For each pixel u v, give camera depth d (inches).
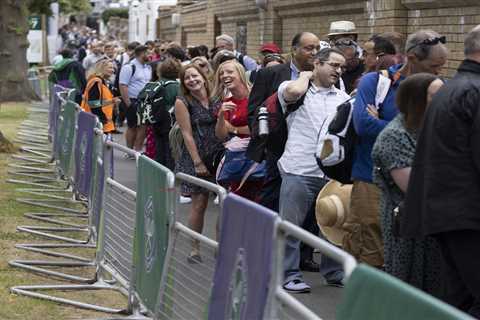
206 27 1124.5
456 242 205.0
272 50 497.7
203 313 209.5
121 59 831.1
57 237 380.5
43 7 1768.0
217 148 339.0
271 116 309.3
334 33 408.5
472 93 202.5
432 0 472.4
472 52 208.4
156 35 1641.2
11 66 1182.3
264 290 168.4
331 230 299.7
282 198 307.7
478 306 210.5
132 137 633.0
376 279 131.9
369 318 133.0
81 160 418.0
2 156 631.8
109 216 313.6
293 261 304.2
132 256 274.8
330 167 277.0
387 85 268.5
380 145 228.5
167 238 234.5
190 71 339.6
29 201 460.4
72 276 323.3
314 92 305.4
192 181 222.8
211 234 386.9
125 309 280.1
